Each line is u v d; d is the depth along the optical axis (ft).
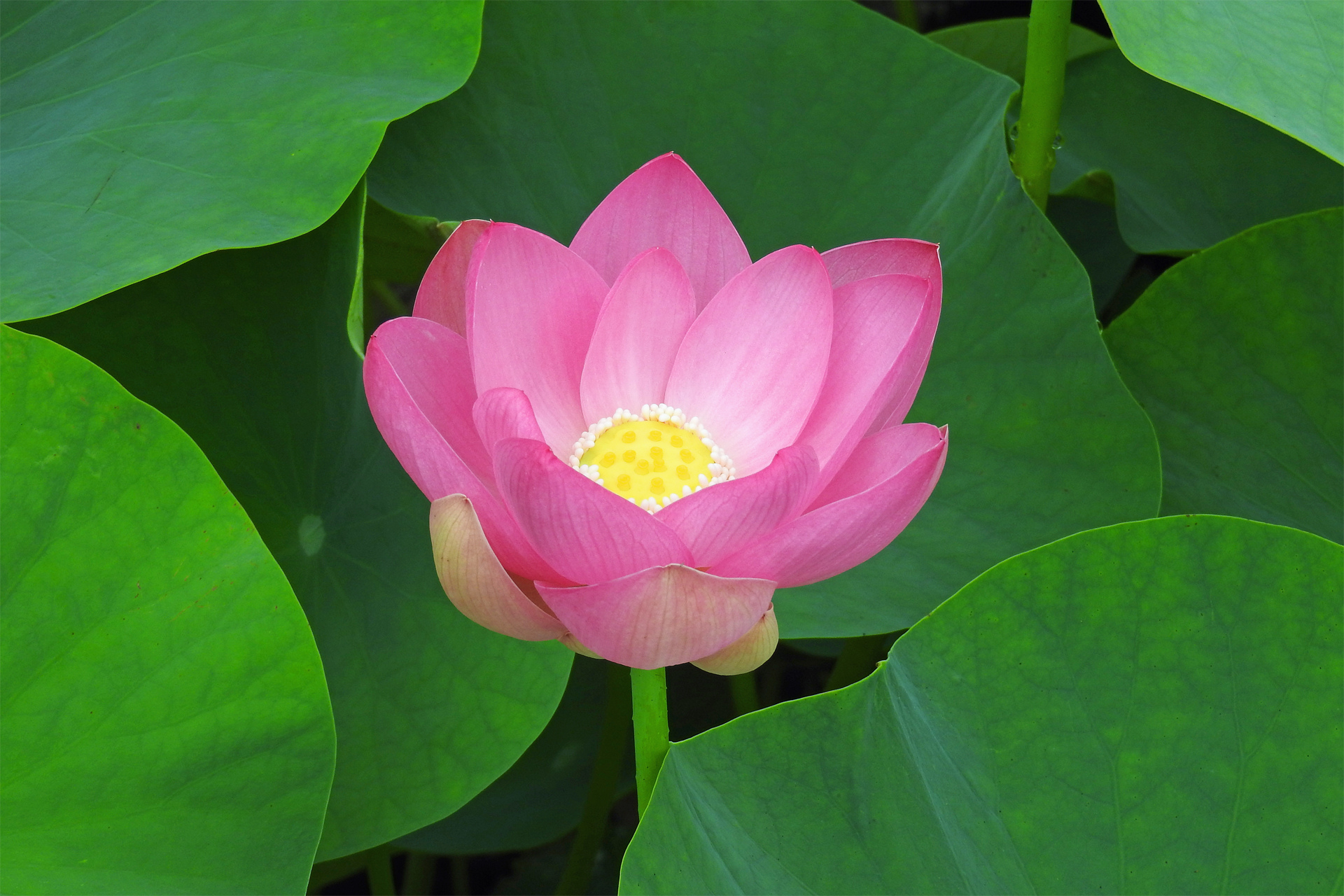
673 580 4.95
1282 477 5.87
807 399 5.28
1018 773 5.18
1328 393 5.86
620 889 5.07
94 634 5.14
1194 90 5.46
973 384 5.81
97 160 5.58
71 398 5.17
